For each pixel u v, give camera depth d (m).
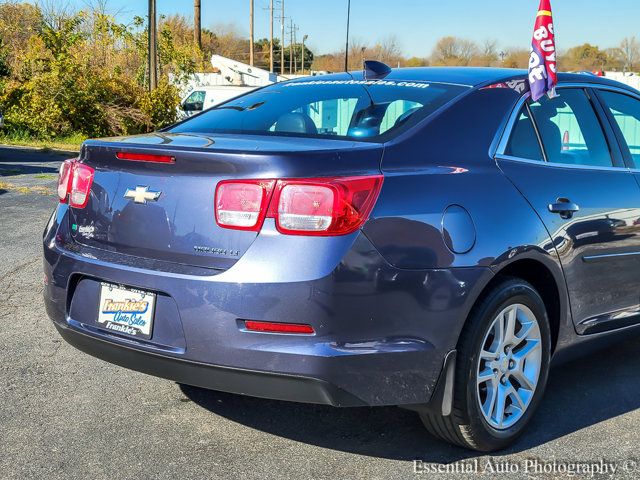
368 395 2.91
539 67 3.76
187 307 2.89
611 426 3.67
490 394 3.28
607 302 3.93
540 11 3.75
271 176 2.83
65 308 3.30
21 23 29.84
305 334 2.79
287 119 3.62
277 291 2.77
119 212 3.16
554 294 3.60
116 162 3.23
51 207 9.42
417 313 2.95
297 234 2.80
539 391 3.52
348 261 2.80
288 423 3.60
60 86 21.25
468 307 3.07
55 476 3.02
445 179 3.16
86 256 3.22
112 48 25.45
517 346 3.43
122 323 3.09
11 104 21.41
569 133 3.94
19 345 4.55
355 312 2.82
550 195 3.53
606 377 4.36
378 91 3.73
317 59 55.88
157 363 3.00
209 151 2.93
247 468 3.14
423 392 3.03
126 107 22.89
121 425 3.52
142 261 3.06
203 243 2.93
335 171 2.89
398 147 3.15
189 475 3.07
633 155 4.26
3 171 13.20
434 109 3.44
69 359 4.35
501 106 3.65
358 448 3.36
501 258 3.17
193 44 28.72
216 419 3.62
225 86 24.09
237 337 2.82
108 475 3.04
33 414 3.60
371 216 2.87
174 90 23.83
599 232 3.73
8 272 6.23
